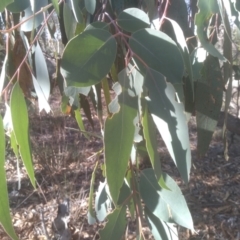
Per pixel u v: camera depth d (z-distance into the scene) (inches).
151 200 32.8
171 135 24.9
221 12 29.1
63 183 126.3
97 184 128.0
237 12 29.9
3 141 22.8
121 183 23.9
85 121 167.5
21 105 26.5
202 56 33.9
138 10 26.1
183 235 88.8
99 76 23.5
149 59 24.9
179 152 24.9
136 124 26.3
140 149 34.7
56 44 41.8
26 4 27.8
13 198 121.0
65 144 149.9
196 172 146.3
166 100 24.7
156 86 24.7
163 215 32.4
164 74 24.8
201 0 28.3
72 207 107.7
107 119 23.8
